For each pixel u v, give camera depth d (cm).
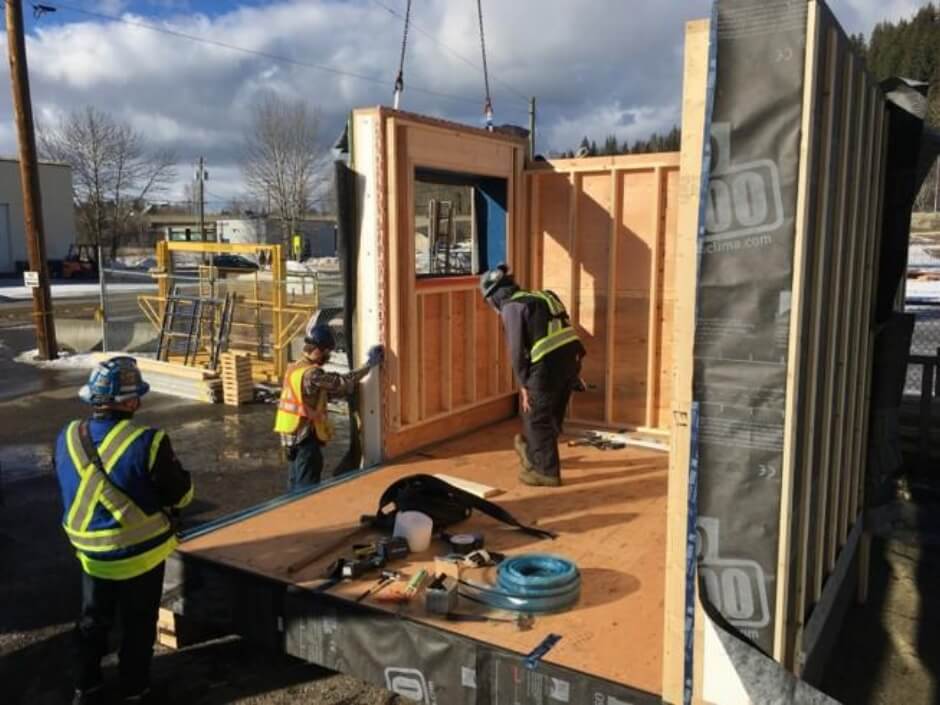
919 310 1122
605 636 322
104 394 352
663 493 514
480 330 682
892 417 471
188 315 1280
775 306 228
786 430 230
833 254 287
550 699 297
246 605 382
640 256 661
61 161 4803
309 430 532
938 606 468
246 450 866
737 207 229
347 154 573
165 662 413
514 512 478
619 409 688
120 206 5069
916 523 600
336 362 1130
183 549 412
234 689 388
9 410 1059
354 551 403
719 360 237
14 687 394
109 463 345
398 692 338
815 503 300
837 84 262
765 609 240
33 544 587
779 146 222
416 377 599
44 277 1462
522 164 692
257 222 4850
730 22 224
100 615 357
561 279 696
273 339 1245
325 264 4003
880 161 416
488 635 322
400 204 565
